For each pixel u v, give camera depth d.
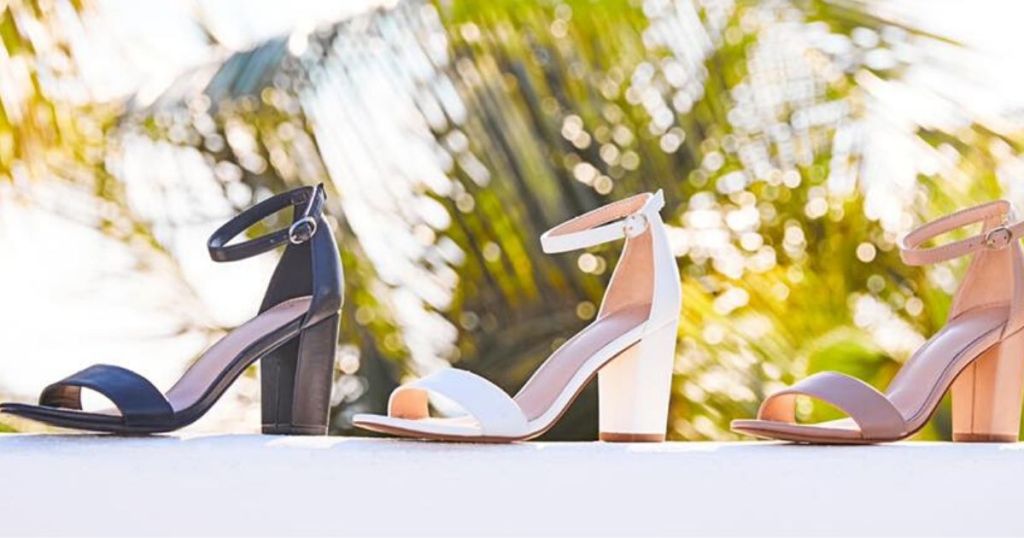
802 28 4.08
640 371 1.71
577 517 1.46
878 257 4.14
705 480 1.48
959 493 1.51
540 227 4.13
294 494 1.45
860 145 4.07
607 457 1.47
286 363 1.78
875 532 1.50
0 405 1.50
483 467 1.45
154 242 3.87
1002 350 1.80
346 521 1.45
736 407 3.80
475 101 3.96
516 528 1.45
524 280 4.12
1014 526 1.52
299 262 1.81
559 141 4.13
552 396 1.69
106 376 1.56
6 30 3.39
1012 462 1.52
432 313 4.06
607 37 4.06
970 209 1.82
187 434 1.67
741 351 3.87
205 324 3.91
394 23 3.85
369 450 1.47
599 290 4.20
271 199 1.76
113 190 3.78
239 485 1.45
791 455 1.50
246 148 3.83
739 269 4.22
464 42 3.93
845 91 4.05
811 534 1.49
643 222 1.72
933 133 3.94
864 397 1.61
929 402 1.70
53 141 3.55
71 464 1.44
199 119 3.77
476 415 1.52
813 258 4.21
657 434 1.72
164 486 1.45
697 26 4.12
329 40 3.80
